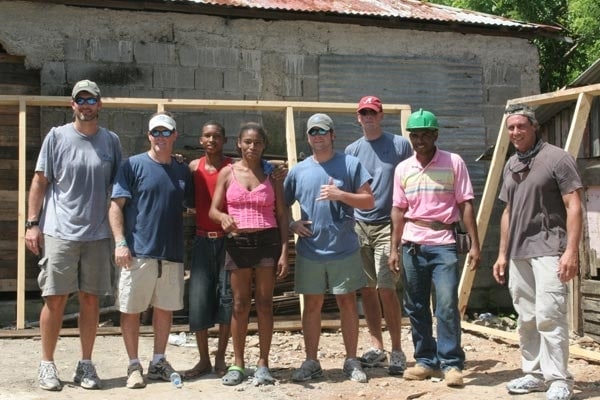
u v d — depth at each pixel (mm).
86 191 5867
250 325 8359
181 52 9484
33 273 9070
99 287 5965
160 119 6035
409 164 6137
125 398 5676
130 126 9336
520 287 5766
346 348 6332
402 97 10312
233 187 6016
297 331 8531
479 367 6855
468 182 6027
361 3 10352
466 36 10625
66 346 7453
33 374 6359
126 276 5969
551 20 16031
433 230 6016
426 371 6211
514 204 5695
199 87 9555
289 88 9898
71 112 9141
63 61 9070
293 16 9648
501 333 8117
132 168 5992
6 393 5762
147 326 8273
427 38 10453
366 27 10180
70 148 5867
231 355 7328
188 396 5738
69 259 5832
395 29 10273
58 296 5883
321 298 6258
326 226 6109
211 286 6297
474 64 10648
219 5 9258
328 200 6078
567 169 5441
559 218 5543
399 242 6219
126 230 6004
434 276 6008
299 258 6219
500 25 10352
